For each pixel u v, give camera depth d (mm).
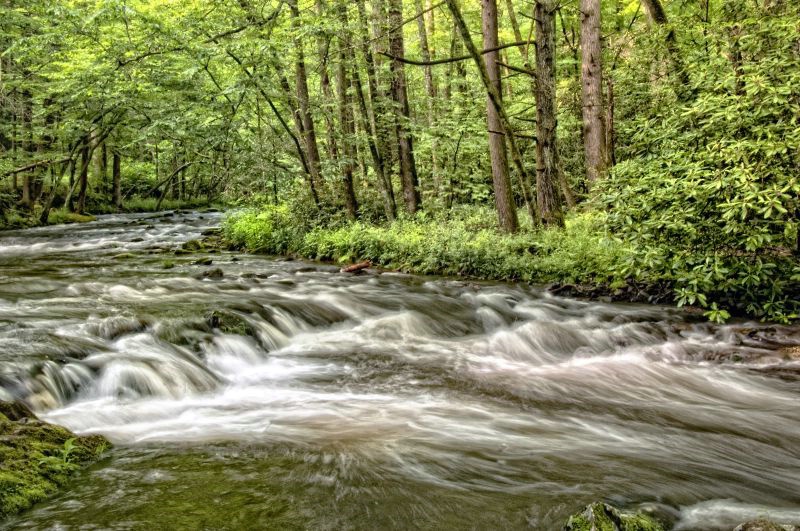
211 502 3061
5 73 22438
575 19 19875
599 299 8992
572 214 14445
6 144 27594
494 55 12516
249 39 13750
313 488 3258
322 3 13789
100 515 2889
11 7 22391
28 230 21000
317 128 20688
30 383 4496
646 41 12453
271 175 16672
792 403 5207
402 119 15320
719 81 8492
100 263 12586
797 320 7414
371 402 5043
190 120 16828
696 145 8523
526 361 6562
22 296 8289
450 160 18047
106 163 34062
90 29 16047
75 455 3510
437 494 3230
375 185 17766
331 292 9047
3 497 2912
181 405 4855
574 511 3070
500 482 3426
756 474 3727
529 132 19203
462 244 11672
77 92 17984
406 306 8594
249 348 6410
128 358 5301
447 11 21734
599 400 5266
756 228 7242
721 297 8133
